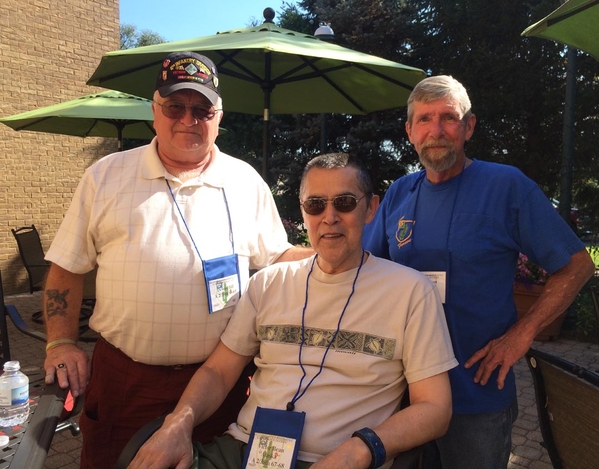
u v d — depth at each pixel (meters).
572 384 1.68
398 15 11.15
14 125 6.09
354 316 1.83
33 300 7.32
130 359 2.08
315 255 1.98
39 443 1.57
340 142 11.70
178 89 1.96
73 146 8.30
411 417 1.65
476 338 1.93
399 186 2.29
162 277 1.97
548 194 10.08
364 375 1.78
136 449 1.69
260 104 4.53
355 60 2.88
